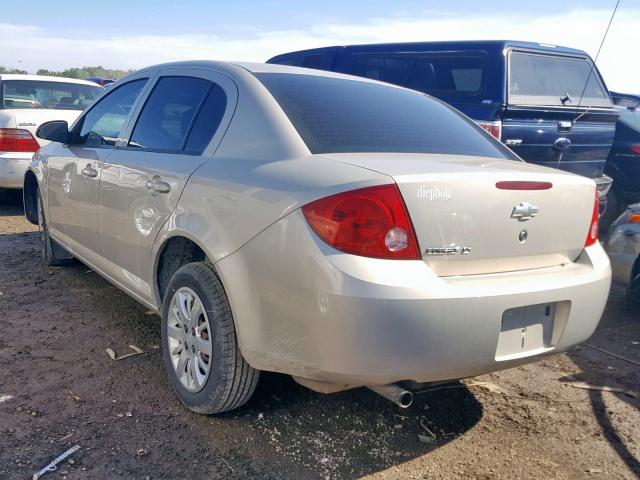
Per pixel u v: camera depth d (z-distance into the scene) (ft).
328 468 9.11
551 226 9.33
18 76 28.19
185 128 11.38
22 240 21.45
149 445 9.41
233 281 9.05
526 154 20.18
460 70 21.38
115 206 12.57
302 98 10.52
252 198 8.95
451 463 9.38
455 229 8.33
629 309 16.49
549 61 21.53
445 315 7.95
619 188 25.79
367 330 7.75
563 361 13.28
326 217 8.02
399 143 10.28
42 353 12.38
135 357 12.41
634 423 10.75
